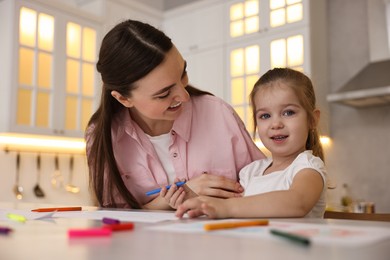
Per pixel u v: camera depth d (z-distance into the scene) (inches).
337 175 113.0
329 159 114.3
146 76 38.2
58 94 100.9
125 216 32.5
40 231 23.0
